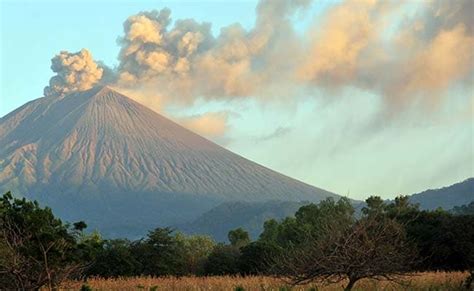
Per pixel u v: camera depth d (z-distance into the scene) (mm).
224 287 42656
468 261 74438
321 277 29688
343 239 28281
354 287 35375
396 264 28656
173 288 45531
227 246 91750
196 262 89312
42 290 30281
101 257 74875
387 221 29109
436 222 78812
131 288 47531
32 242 29781
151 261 80875
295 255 28906
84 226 36938
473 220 76438
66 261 33219
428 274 54594
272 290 31031
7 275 25875
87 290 28922
